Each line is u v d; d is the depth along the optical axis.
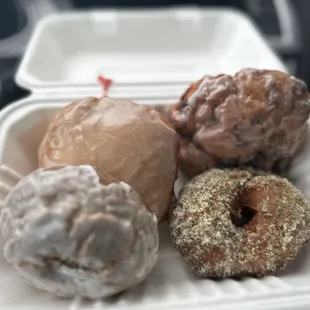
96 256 0.17
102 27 0.40
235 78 0.24
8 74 0.39
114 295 0.19
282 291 0.18
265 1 0.50
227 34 0.40
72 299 0.19
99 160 0.22
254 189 0.23
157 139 0.23
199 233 0.21
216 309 0.17
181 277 0.21
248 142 0.24
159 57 0.39
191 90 0.25
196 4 0.50
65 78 0.36
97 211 0.18
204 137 0.24
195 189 0.23
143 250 0.19
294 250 0.21
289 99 0.24
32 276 0.18
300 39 0.46
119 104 0.23
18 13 0.47
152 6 0.49
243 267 0.21
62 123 0.23
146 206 0.20
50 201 0.18
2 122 0.26
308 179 0.25
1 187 0.22
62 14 0.40
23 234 0.18
